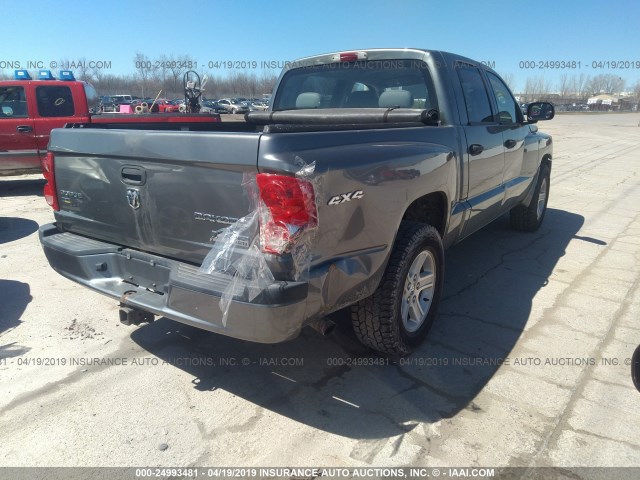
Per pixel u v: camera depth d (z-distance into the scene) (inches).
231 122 177.9
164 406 111.2
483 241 237.6
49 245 126.1
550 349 136.1
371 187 104.2
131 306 109.5
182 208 101.6
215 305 92.7
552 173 474.0
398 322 122.9
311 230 90.3
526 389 117.6
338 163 95.7
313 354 134.0
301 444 99.6
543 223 274.8
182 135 96.7
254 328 90.1
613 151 696.4
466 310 160.4
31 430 102.7
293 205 87.3
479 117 165.5
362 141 107.0
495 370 125.8
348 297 104.3
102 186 116.7
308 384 120.3
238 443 99.8
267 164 86.7
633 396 115.0
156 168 103.7
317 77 177.2
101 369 125.6
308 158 90.4
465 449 98.0
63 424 104.7
